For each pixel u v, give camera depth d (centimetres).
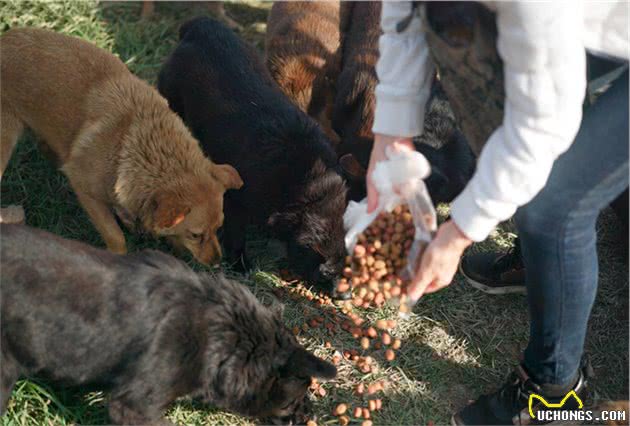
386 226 161
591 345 211
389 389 201
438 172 217
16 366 174
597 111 150
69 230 228
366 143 228
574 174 151
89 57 218
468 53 141
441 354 209
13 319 168
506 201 141
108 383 176
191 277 179
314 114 260
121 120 210
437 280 154
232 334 177
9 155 226
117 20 293
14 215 222
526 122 134
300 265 215
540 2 129
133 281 173
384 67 156
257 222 220
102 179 210
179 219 202
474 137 151
